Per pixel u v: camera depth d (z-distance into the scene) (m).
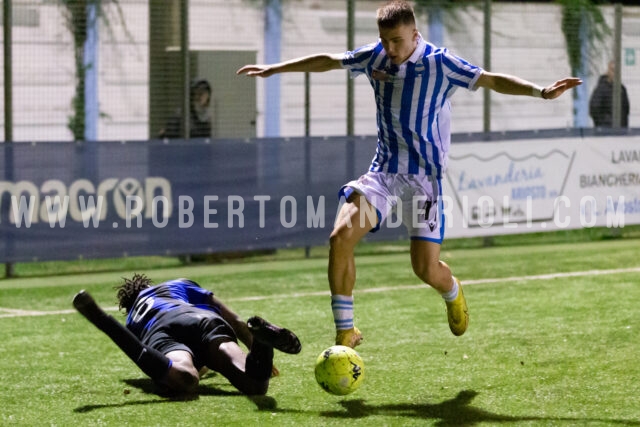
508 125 32.84
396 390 14.69
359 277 26.05
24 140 27.36
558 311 20.67
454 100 32.25
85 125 27.95
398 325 19.70
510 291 23.34
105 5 27.89
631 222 33.16
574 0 33.78
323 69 15.09
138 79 28.41
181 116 28.80
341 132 30.98
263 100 29.80
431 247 14.80
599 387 14.62
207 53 29.09
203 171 28.05
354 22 30.47
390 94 14.38
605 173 32.56
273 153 28.83
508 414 13.34
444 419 13.15
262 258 30.23
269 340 13.14
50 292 24.62
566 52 32.75
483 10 31.52
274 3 29.67
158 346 14.57
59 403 14.29
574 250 30.41
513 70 32.16
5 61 26.86
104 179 26.98
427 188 14.69
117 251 27.22
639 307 20.88
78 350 17.94
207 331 14.52
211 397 14.38
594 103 33.25
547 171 31.69
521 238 33.09
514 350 17.20
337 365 13.08
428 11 30.89
